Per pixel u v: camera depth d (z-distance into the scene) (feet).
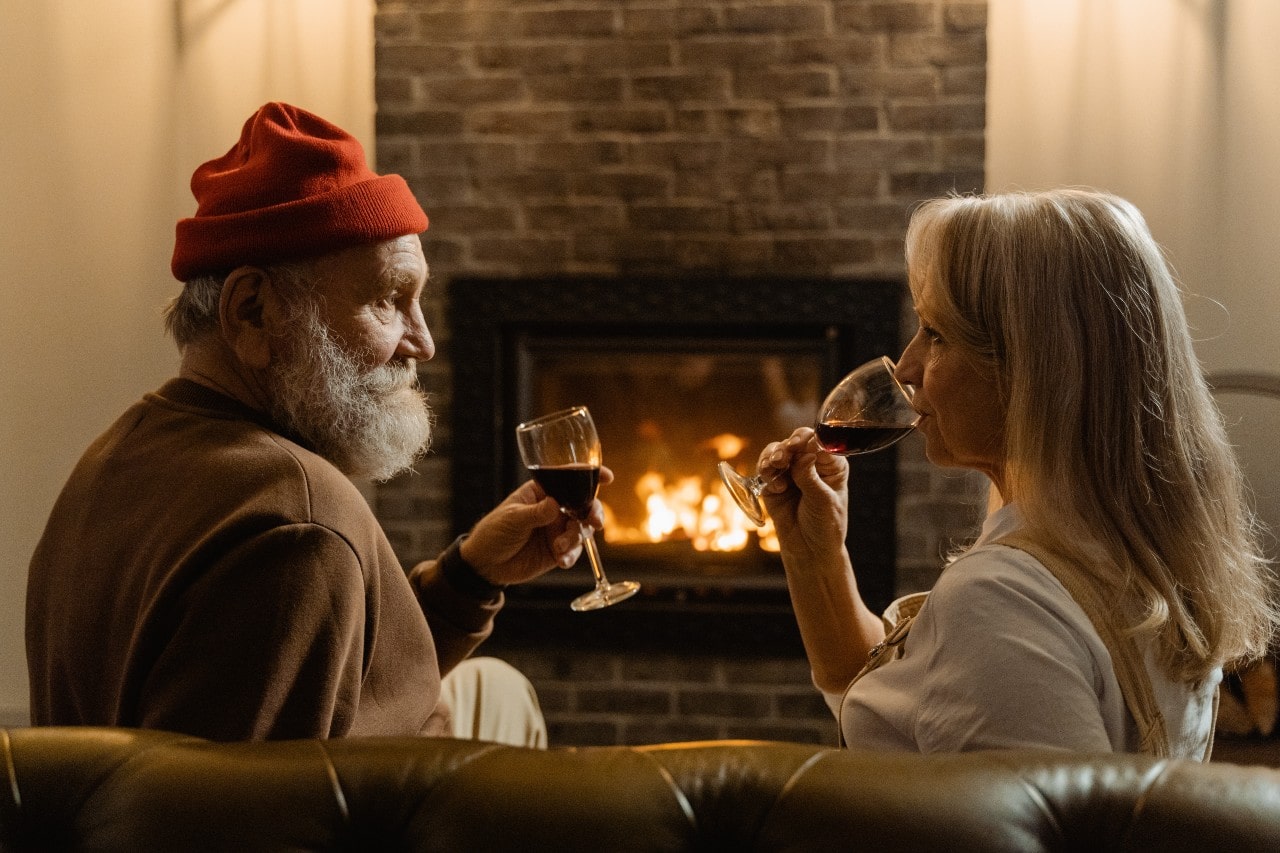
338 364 4.03
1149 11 10.36
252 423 3.89
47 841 2.46
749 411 10.97
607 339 10.85
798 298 10.52
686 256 10.68
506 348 10.94
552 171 10.73
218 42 10.73
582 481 4.88
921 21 10.41
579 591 10.88
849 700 3.36
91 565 3.79
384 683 3.92
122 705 3.41
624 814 2.31
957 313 3.38
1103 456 3.17
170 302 4.28
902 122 10.47
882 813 2.26
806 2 10.48
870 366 4.22
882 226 10.53
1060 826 2.30
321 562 3.43
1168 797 2.29
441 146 10.77
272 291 3.99
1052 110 10.48
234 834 2.34
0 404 10.37
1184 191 10.41
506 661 11.00
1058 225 3.28
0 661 10.33
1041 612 2.96
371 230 4.01
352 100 10.83
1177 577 3.17
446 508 10.97
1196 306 10.45
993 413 3.43
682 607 10.82
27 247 10.36
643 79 10.63
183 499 3.59
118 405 10.54
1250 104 10.29
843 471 4.59
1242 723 8.52
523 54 10.69
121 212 10.52
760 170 10.59
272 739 3.32
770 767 2.40
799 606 4.53
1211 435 3.34
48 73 10.33
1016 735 2.85
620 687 10.94
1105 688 2.97
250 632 3.30
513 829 2.31
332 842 2.36
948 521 10.56
